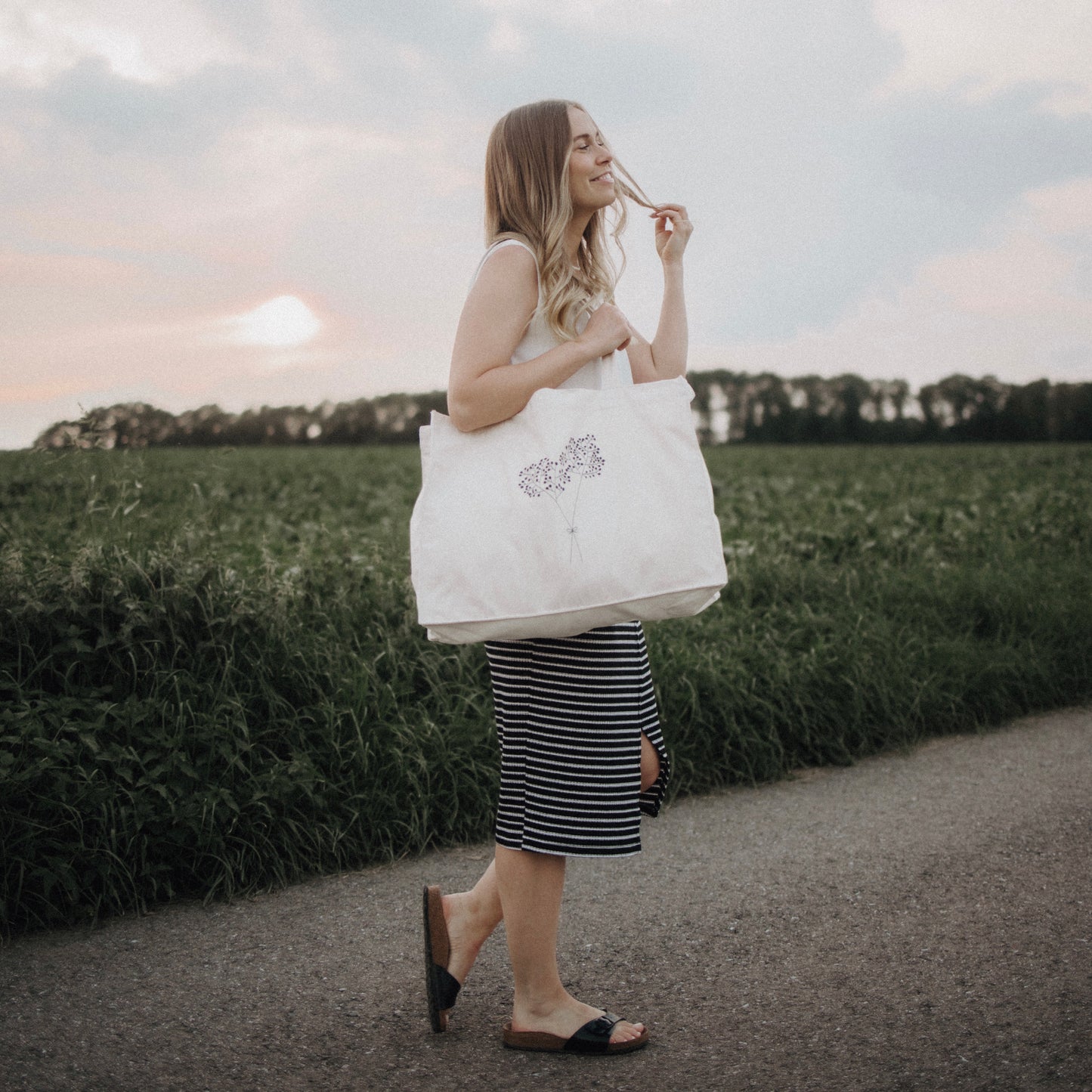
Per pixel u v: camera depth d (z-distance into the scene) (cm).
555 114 195
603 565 173
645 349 218
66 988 221
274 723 318
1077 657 477
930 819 318
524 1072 183
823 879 274
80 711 298
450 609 177
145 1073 184
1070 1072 173
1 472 654
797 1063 182
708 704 382
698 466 179
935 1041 186
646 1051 190
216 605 345
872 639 452
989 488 1359
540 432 176
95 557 342
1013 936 230
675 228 219
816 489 1383
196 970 230
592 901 268
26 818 258
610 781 185
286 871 288
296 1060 189
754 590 529
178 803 279
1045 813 316
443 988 197
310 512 1013
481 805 320
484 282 185
